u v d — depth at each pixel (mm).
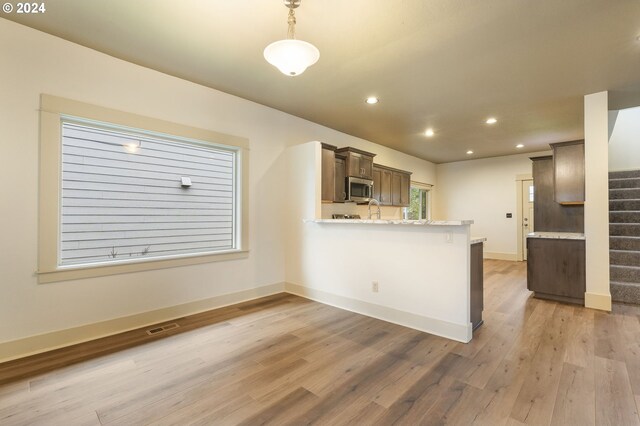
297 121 4500
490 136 5520
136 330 2900
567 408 1771
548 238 3947
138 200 3117
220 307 3588
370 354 2441
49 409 1764
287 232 4281
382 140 5863
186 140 3359
